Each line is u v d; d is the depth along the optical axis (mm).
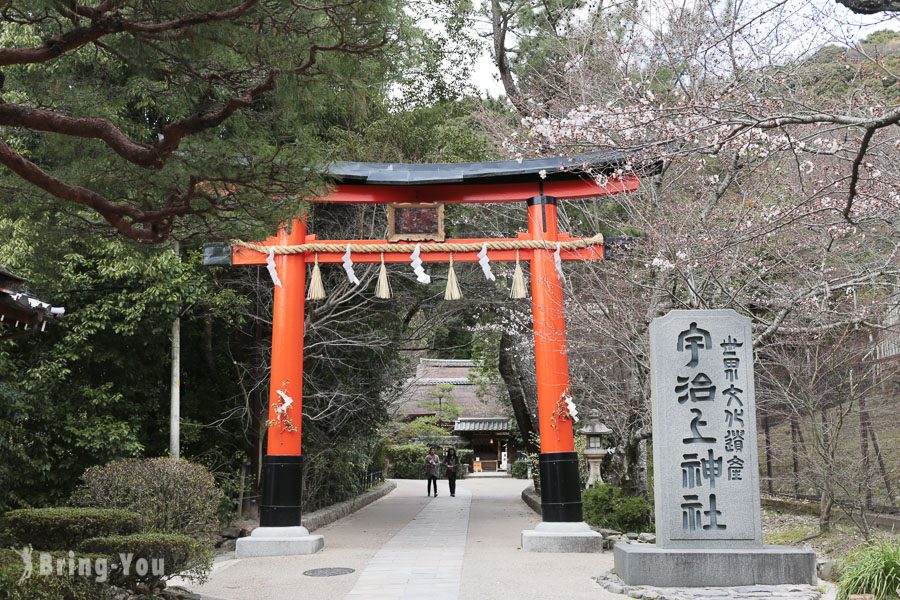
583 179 11984
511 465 40375
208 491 9570
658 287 10125
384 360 17359
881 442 11047
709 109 6816
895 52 8414
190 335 14406
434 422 39781
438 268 16891
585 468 17703
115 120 10820
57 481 11461
